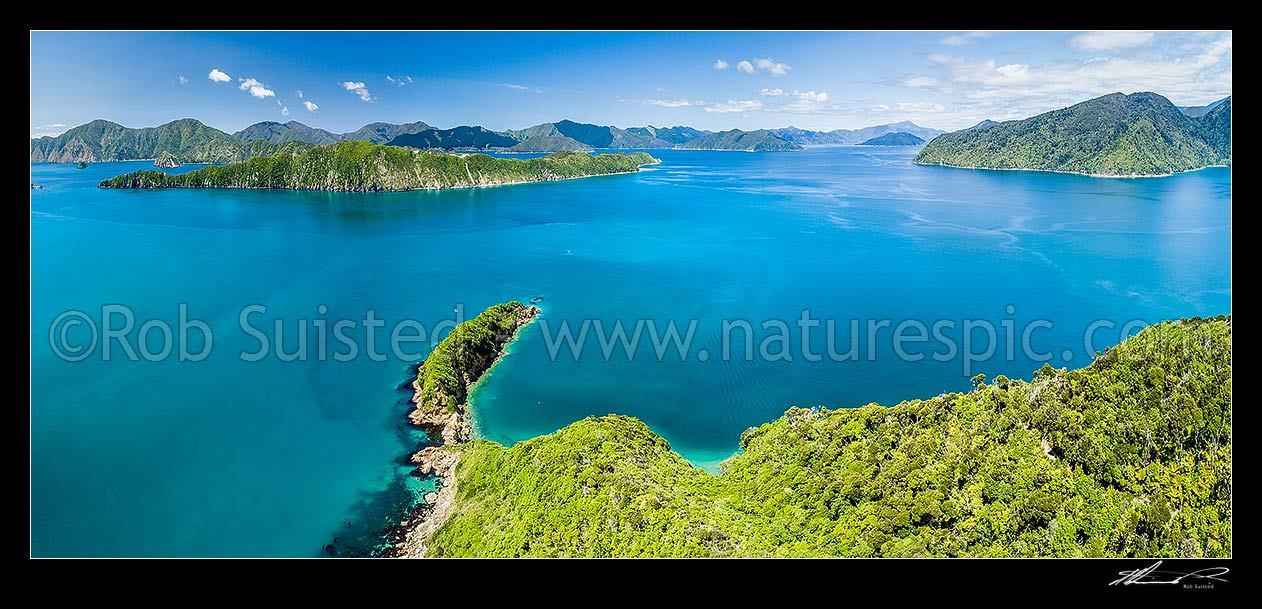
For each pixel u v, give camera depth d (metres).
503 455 55.97
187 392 78.31
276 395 77.75
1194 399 41.44
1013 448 44.50
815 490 46.50
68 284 122.69
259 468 62.78
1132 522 36.66
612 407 77.44
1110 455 41.09
